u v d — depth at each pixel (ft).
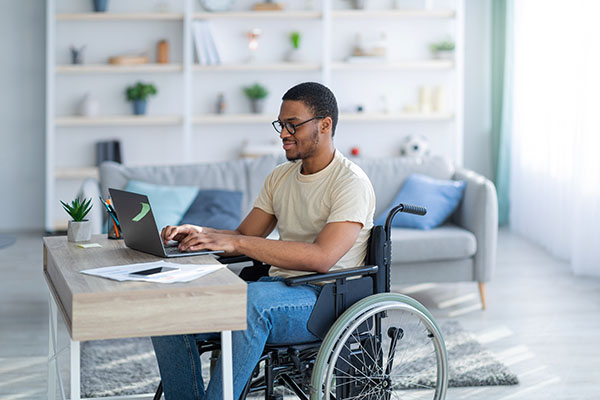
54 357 8.03
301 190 7.64
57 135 20.26
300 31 20.11
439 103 19.98
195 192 13.39
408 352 10.87
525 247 18.92
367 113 19.81
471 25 22.56
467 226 13.41
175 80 20.30
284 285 7.07
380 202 14.33
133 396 9.07
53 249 7.53
